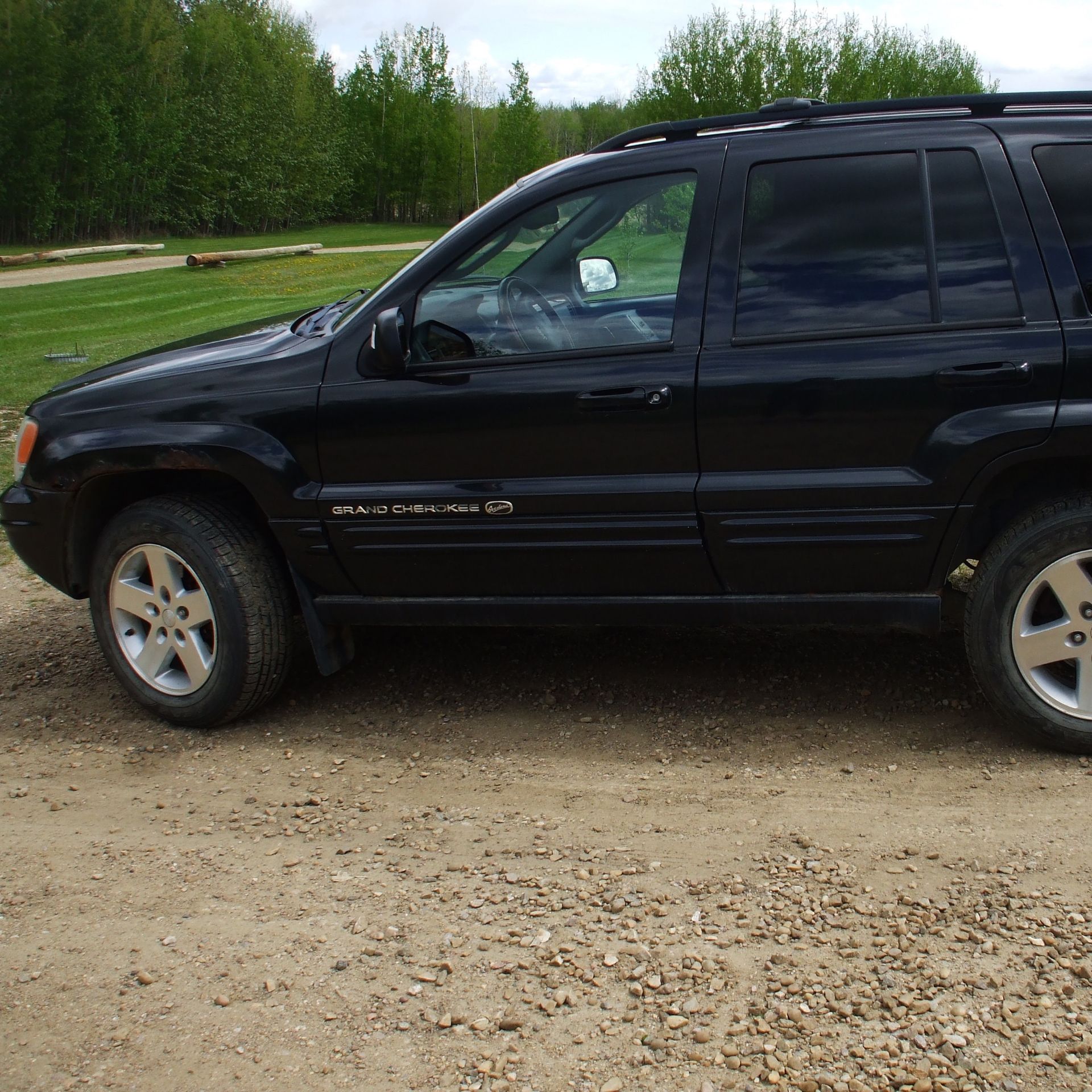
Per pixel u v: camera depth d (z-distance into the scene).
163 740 3.86
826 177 3.22
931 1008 2.23
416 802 3.29
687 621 3.47
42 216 41.56
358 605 3.72
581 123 81.44
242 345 3.88
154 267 30.33
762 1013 2.26
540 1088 2.10
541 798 3.26
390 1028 2.29
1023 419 3.03
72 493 3.82
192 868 2.99
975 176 3.14
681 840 2.96
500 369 3.38
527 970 2.45
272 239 46.66
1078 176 3.11
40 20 39.47
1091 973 2.29
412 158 66.81
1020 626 3.21
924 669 3.94
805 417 3.17
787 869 2.78
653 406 3.25
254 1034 2.29
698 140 3.38
